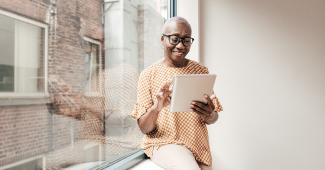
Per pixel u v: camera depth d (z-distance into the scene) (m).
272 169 3.16
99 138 2.46
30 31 1.83
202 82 1.84
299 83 3.12
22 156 1.76
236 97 3.20
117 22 2.71
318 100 3.09
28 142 1.81
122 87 2.76
